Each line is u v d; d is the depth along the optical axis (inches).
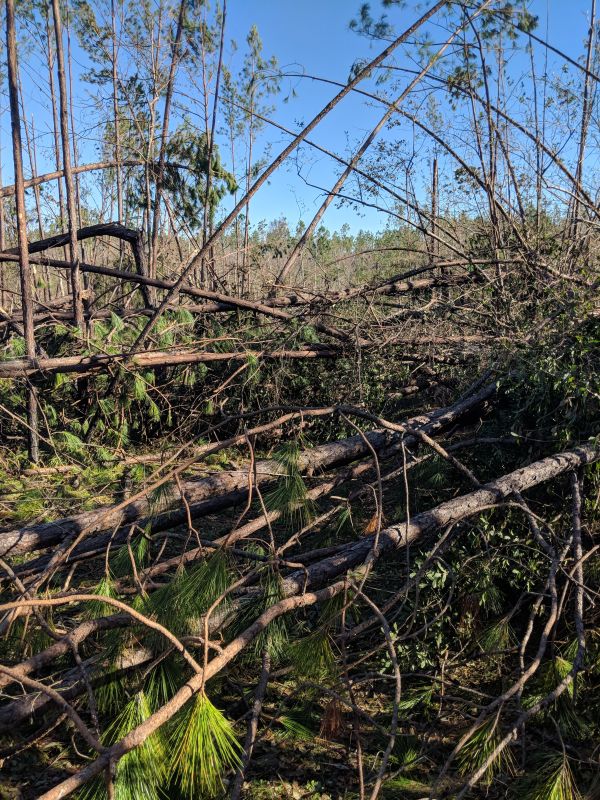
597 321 132.1
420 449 145.9
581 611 92.9
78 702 82.4
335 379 199.6
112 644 81.9
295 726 89.3
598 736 89.7
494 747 76.5
